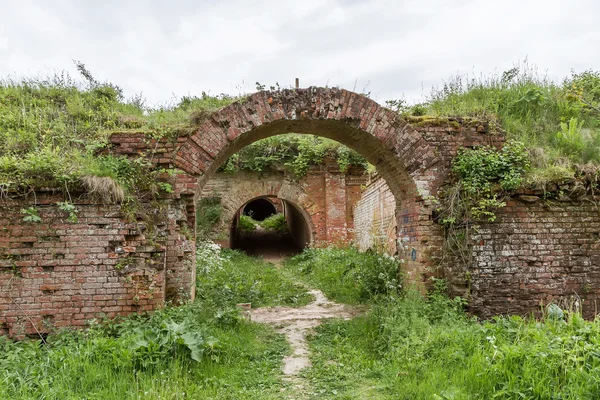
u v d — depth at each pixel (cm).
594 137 783
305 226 1805
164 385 447
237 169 1582
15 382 425
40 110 760
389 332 612
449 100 862
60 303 571
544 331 486
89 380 432
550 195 685
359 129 729
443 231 717
